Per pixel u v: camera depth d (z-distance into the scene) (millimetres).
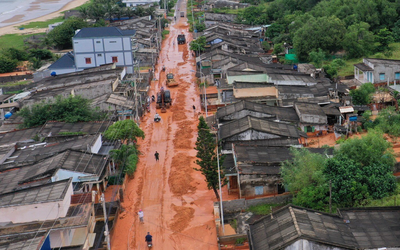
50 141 62250
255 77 81812
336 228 35812
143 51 122250
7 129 72562
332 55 109250
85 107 72562
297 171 46188
